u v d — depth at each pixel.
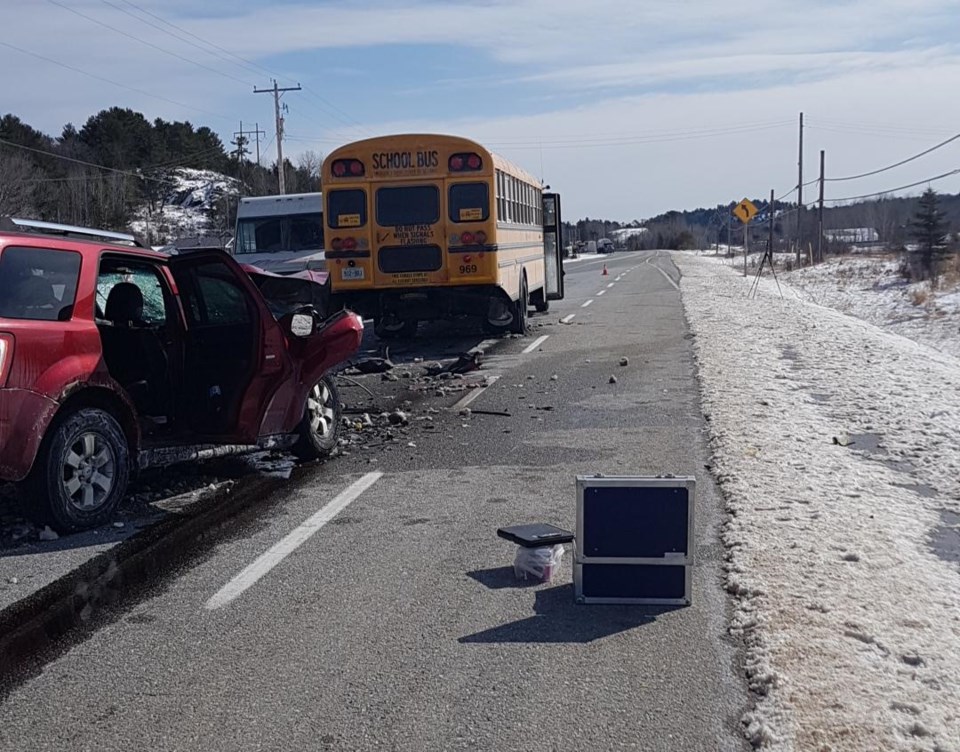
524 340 19.56
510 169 18.70
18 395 6.55
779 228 124.44
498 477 8.48
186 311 8.54
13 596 5.82
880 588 5.47
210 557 6.48
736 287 38.28
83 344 7.11
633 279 47.69
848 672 4.45
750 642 4.83
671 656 4.75
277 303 10.13
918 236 44.06
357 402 12.52
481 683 4.52
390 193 16.94
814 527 6.57
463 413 11.51
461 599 5.61
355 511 7.53
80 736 4.12
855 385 12.62
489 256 16.89
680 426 10.33
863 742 3.84
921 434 9.55
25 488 6.81
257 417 8.48
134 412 7.55
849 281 45.94
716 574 5.85
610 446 9.50
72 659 4.90
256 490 8.27
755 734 3.94
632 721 4.12
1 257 6.73
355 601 5.61
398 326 19.84
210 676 4.66
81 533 7.10
